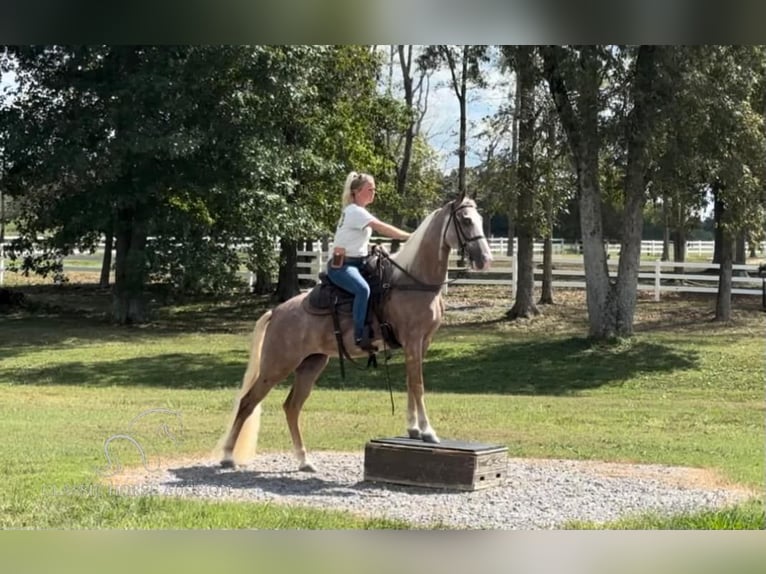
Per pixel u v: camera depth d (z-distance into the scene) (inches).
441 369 941.2
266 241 1211.2
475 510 339.6
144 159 1114.7
